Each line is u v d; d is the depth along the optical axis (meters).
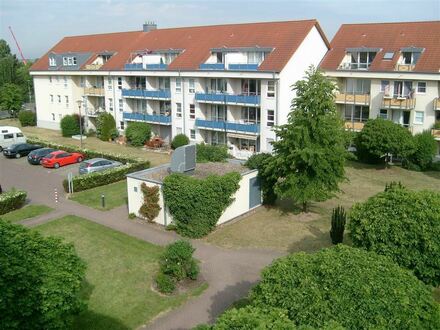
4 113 81.06
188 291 20.12
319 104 26.94
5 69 90.50
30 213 29.88
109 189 35.06
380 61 42.56
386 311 11.72
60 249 15.00
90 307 18.81
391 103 41.34
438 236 15.95
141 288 20.34
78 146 50.84
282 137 28.31
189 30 53.31
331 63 44.88
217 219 26.36
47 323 12.93
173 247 20.58
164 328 17.53
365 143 39.34
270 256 23.62
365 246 16.95
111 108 56.53
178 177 26.06
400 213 16.53
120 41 59.28
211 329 11.34
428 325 12.11
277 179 30.00
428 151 39.25
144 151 48.94
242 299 19.47
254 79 43.53
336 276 12.39
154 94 50.56
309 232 26.62
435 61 39.81
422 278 16.56
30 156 43.28
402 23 45.16
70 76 59.47
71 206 31.28
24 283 12.62
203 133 48.34
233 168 30.20
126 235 26.14
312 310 11.74
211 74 44.94
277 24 46.22
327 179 27.53
